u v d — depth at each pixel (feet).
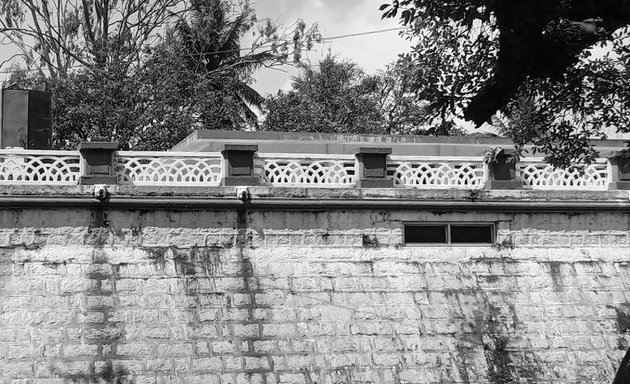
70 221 51.44
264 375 51.52
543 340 55.26
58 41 105.40
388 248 55.01
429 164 56.59
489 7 36.40
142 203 51.88
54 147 91.86
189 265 52.26
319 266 53.88
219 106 98.17
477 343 54.39
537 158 57.57
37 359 49.39
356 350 52.95
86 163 52.03
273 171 54.54
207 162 55.21
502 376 54.03
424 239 55.83
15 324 49.67
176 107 93.86
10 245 50.62
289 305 52.85
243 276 52.75
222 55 115.85
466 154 63.10
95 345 50.16
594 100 43.68
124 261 51.60
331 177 55.21
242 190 52.85
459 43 43.47
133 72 97.14
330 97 106.32
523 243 56.80
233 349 51.55
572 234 57.47
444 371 53.47
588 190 57.41
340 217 54.54
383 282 54.39
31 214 51.06
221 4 111.34
